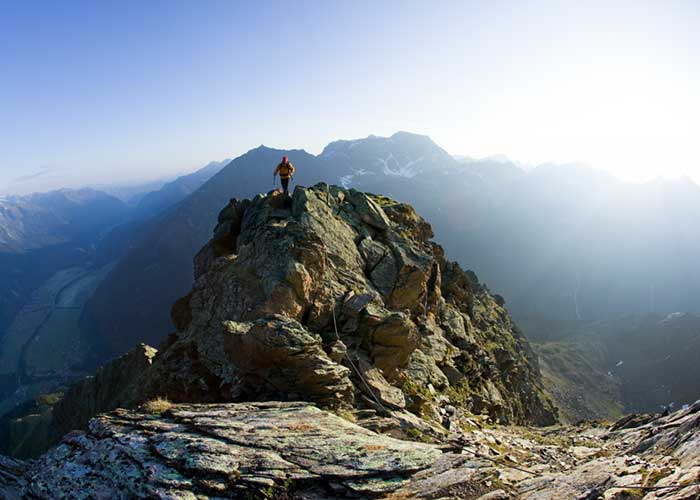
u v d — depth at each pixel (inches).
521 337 3550.7
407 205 1813.5
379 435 588.1
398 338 940.6
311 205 1349.7
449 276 2105.1
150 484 439.5
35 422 2984.7
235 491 436.8
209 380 860.0
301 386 738.2
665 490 434.6
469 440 772.6
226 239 1498.5
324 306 999.6
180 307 1346.0
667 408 1206.3
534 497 463.5
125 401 1106.1
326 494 448.5
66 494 451.5
